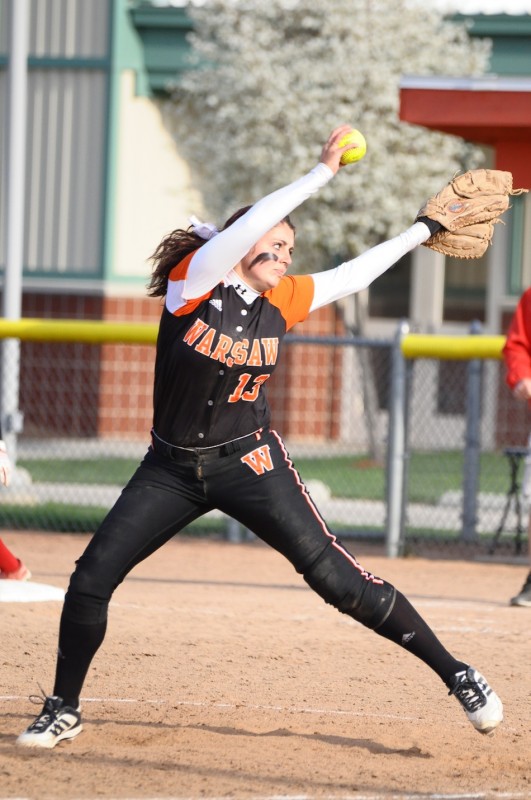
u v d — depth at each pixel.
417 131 70.25
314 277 18.17
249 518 17.95
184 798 16.08
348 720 20.67
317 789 16.62
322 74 69.19
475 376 47.22
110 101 80.12
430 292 83.06
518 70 78.50
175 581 37.56
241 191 72.88
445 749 19.06
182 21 79.25
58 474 61.81
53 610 29.20
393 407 44.25
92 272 81.00
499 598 35.44
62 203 81.12
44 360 77.00
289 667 24.83
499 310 80.94
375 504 56.00
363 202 69.12
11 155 54.69
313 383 78.38
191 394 17.47
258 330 17.48
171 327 17.52
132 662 24.67
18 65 55.16
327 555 17.97
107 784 16.66
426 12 72.00
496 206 18.55
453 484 60.94
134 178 81.06
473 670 18.34
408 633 18.23
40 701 21.30
